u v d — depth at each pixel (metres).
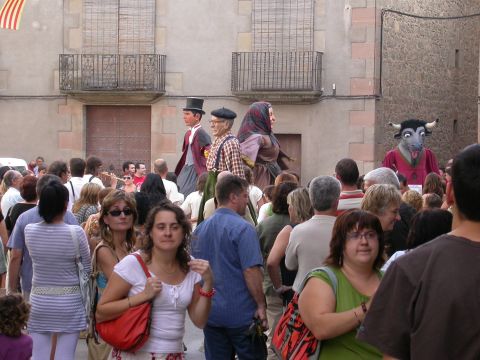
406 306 3.48
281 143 24.89
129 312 5.54
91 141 25.88
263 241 8.45
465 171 3.47
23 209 9.95
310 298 5.16
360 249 5.16
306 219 7.79
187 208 12.36
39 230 7.60
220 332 7.27
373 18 23.98
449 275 3.40
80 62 25.52
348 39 24.17
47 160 25.89
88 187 10.40
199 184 12.23
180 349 5.70
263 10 24.73
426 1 26.61
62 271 7.62
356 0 24.09
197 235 7.26
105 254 7.24
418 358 3.42
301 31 24.50
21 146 26.02
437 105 27.62
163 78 25.19
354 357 5.07
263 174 14.29
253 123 14.40
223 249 7.13
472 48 30.05
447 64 28.22
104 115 25.86
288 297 8.14
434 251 3.46
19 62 25.95
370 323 3.56
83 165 12.50
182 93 25.20
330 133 24.36
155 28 25.33
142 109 25.61
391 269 3.54
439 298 3.39
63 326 7.61
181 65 25.22
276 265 7.68
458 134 29.16
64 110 25.78
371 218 5.20
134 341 5.52
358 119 24.14
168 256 5.66
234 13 24.92
